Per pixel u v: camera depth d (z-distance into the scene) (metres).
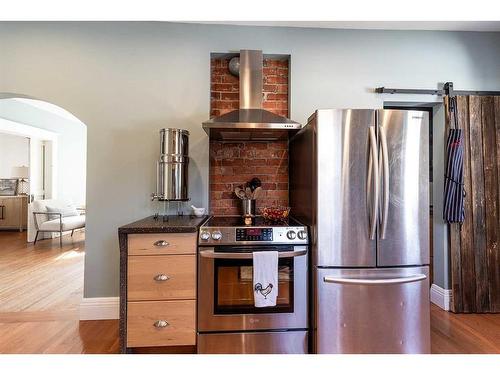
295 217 2.53
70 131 6.96
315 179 1.92
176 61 2.67
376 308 1.90
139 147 2.64
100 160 2.62
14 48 2.60
